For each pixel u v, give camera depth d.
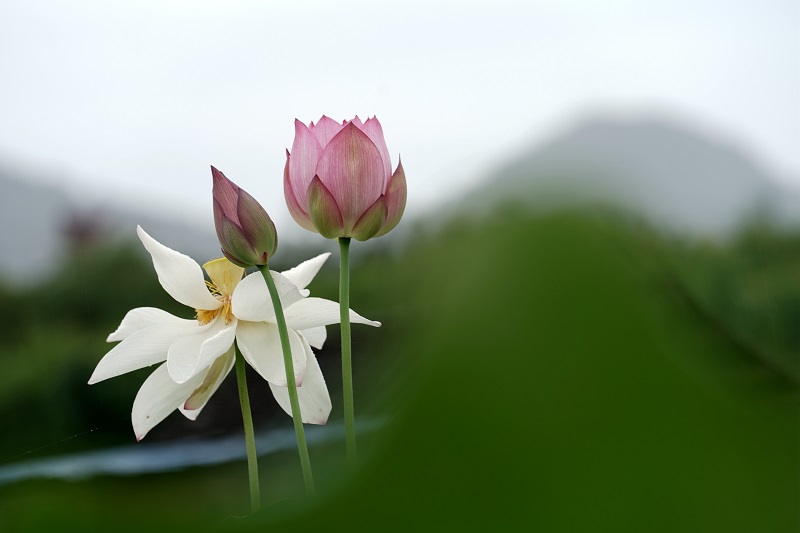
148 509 0.37
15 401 4.98
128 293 6.36
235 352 2.13
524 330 0.23
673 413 0.24
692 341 0.26
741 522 0.24
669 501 0.23
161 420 2.03
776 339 0.29
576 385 0.23
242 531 0.29
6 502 0.43
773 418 0.25
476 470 0.24
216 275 2.26
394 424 0.24
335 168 1.77
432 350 0.23
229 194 1.82
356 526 0.25
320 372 2.19
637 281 0.24
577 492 0.23
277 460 1.72
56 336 6.08
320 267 2.27
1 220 6.78
